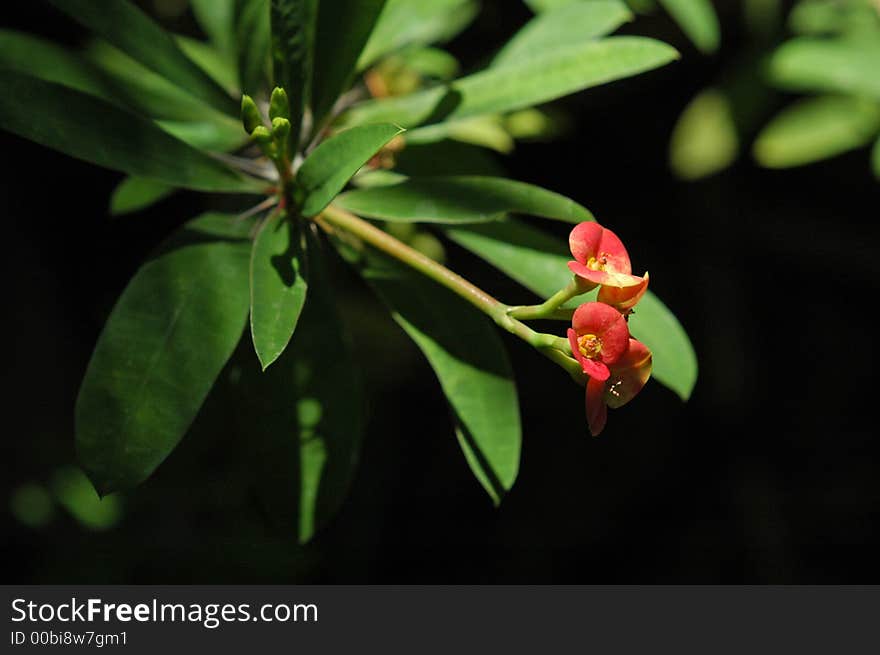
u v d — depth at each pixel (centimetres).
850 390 594
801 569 563
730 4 436
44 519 455
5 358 482
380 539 563
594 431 160
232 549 471
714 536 576
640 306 212
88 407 168
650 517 580
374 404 571
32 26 432
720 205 564
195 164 190
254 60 225
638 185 562
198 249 187
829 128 358
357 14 196
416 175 236
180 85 202
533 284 210
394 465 579
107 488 166
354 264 207
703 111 372
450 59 299
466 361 201
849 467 582
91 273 536
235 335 181
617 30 397
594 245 168
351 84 234
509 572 570
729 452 577
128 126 182
